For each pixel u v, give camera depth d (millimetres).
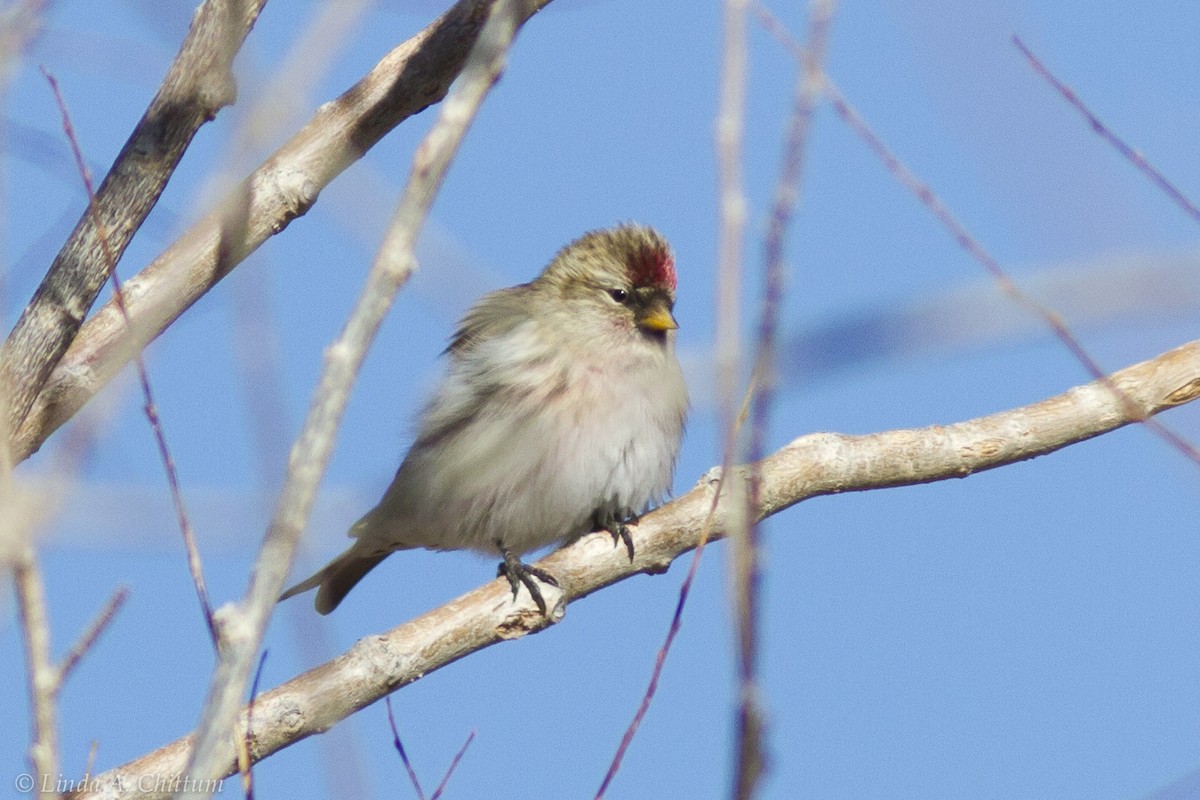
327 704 6754
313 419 4004
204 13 6707
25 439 6594
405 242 4133
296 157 6984
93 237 6566
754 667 3363
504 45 4289
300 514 3945
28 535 3791
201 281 6820
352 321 4094
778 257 3617
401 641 7039
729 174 3787
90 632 4082
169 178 6711
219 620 3855
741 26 3881
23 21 4129
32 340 6477
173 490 4277
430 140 4188
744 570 3455
